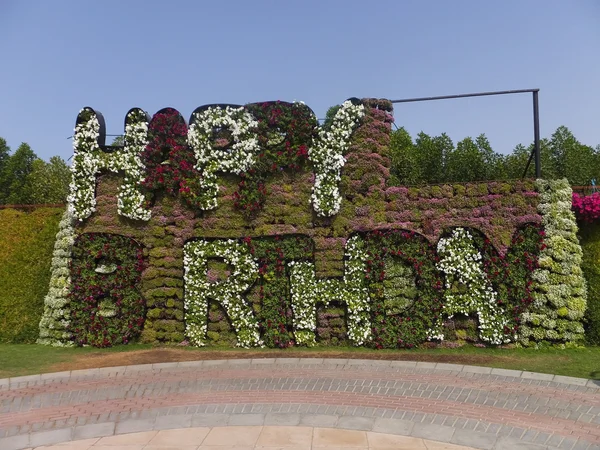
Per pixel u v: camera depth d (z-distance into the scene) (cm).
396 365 911
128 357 1041
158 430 635
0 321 1237
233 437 603
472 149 2189
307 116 1125
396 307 1088
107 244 1161
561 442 577
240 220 1141
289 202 1132
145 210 1156
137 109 1180
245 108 1148
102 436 623
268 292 1113
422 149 2291
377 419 649
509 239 1070
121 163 1170
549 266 1064
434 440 586
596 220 1111
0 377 899
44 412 719
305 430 620
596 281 1089
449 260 1074
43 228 1305
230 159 1138
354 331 1084
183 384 826
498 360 963
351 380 825
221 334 1137
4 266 1277
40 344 1191
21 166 3412
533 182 1088
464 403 708
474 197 1092
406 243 1087
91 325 1152
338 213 1113
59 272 1202
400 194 1111
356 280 1090
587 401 711
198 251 1141
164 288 1151
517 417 654
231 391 782
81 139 1191
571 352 1020
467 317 1081
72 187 1186
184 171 1149
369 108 1123
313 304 1100
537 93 1138
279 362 952
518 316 1055
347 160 1120
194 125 1162
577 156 2041
